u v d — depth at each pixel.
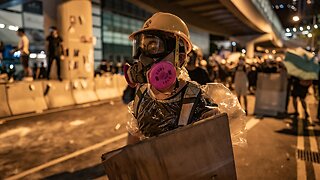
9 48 13.53
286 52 6.84
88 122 5.76
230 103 1.06
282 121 6.25
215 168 0.79
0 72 8.74
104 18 21.12
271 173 3.27
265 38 30.94
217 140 0.80
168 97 0.96
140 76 0.97
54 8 8.79
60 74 8.89
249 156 3.83
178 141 0.76
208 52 39.34
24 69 8.43
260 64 12.37
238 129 1.04
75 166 3.41
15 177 3.07
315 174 3.26
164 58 0.95
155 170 0.73
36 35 17.28
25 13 16.47
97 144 4.31
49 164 3.46
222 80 12.66
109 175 0.75
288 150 4.14
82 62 9.28
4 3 15.17
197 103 0.95
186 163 0.76
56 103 7.46
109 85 9.71
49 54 8.41
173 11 16.88
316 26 34.16
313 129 5.52
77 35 9.07
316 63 6.40
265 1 27.34
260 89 7.21
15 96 6.48
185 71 1.10
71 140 4.49
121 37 23.59
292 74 6.42
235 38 32.91
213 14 20.36
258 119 6.45
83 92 8.50
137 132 1.14
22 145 4.19
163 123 0.96
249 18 20.03
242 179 3.09
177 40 0.94
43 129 5.14
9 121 5.70
